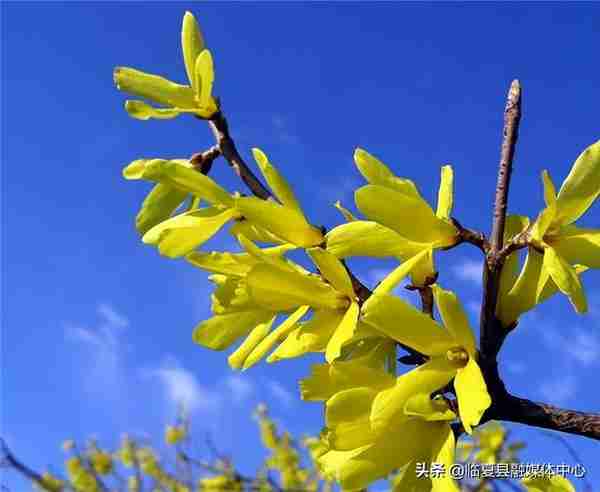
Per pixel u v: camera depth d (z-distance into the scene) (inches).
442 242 6.5
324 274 6.7
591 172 6.5
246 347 7.3
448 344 6.3
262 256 6.8
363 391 6.3
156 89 8.1
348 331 6.4
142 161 8.2
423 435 6.4
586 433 6.2
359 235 6.6
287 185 7.2
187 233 7.3
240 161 7.9
